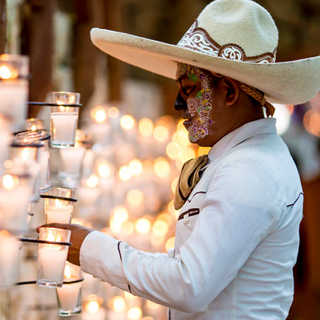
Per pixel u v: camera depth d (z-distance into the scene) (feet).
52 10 21.24
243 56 13.03
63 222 13.23
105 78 38.88
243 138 13.14
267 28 13.44
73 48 30.12
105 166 25.03
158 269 11.98
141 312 25.25
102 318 21.95
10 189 11.22
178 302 11.76
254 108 13.51
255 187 12.03
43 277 12.36
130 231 29.58
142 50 13.10
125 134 34.30
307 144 54.08
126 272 12.21
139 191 33.68
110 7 31.83
